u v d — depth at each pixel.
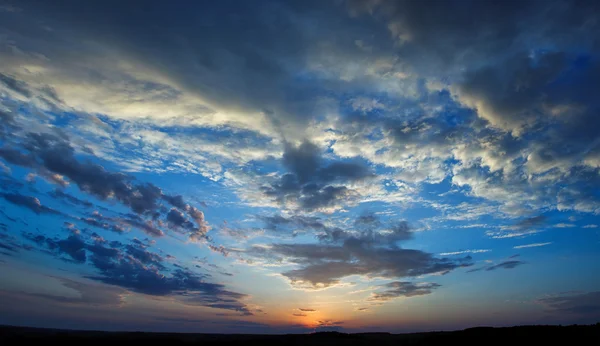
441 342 47.25
